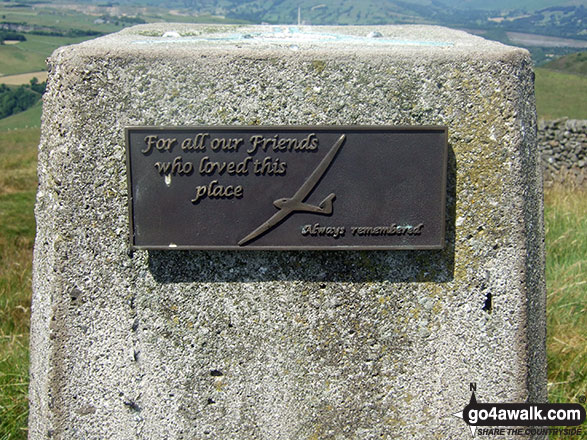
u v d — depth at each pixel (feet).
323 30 2.26
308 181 1.66
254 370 1.76
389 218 1.68
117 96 1.64
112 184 1.67
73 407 1.75
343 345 1.75
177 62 1.63
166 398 1.76
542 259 1.82
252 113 1.65
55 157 1.66
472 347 1.74
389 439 1.79
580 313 2.85
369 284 1.73
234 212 1.67
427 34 2.07
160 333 1.73
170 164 1.65
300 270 1.73
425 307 1.74
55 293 1.70
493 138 1.67
